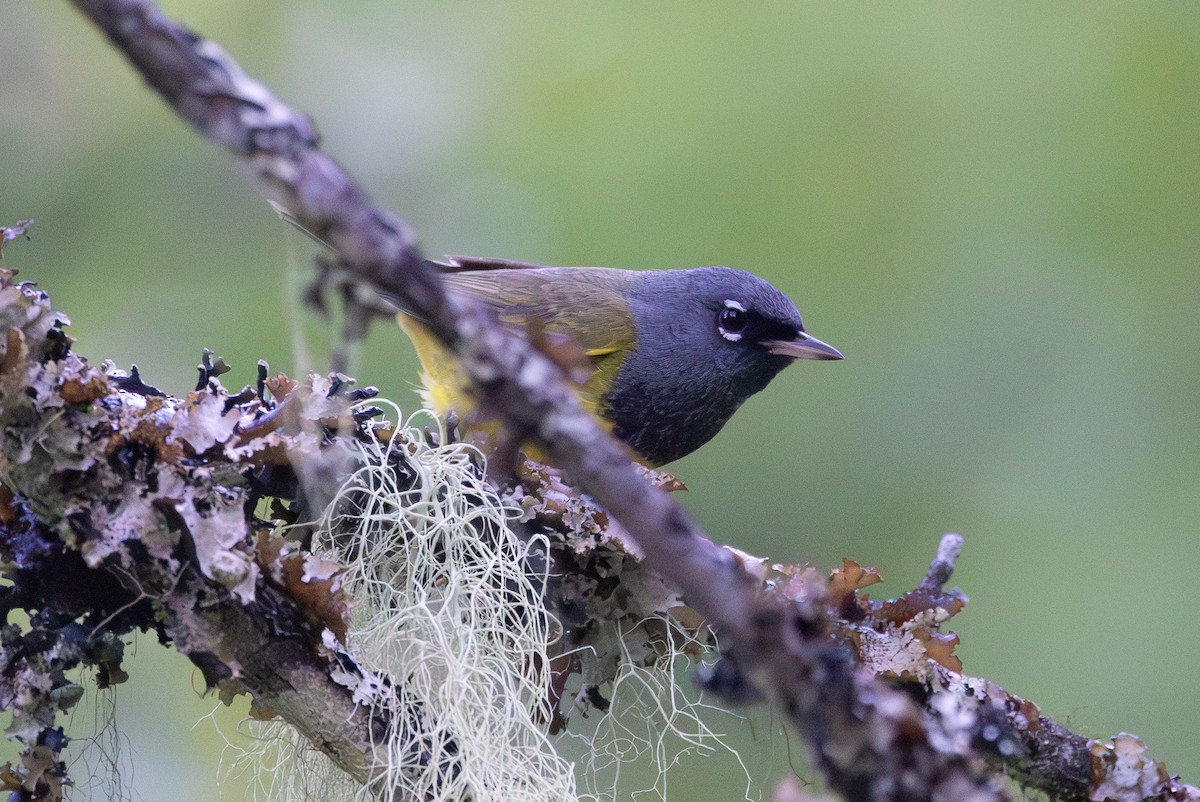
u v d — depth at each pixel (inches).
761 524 496.4
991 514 486.9
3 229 197.2
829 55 515.2
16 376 189.2
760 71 514.6
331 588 201.8
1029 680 462.0
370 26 506.9
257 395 232.1
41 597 203.3
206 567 189.8
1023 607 474.3
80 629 205.2
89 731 331.9
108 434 193.6
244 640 200.7
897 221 512.1
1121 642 462.6
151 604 207.0
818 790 222.7
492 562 241.0
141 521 192.2
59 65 484.4
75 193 485.7
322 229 108.5
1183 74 511.2
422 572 241.1
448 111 506.3
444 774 223.5
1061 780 239.6
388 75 503.5
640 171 504.4
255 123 104.9
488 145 505.0
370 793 227.9
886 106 516.4
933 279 510.6
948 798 118.6
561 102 510.3
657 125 508.7
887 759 118.3
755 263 506.3
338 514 237.1
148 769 339.0
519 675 235.9
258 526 224.7
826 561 489.7
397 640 237.6
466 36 513.7
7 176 482.0
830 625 229.0
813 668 116.3
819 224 510.9
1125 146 515.2
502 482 249.0
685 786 380.5
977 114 518.6
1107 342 503.5
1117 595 469.4
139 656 350.3
